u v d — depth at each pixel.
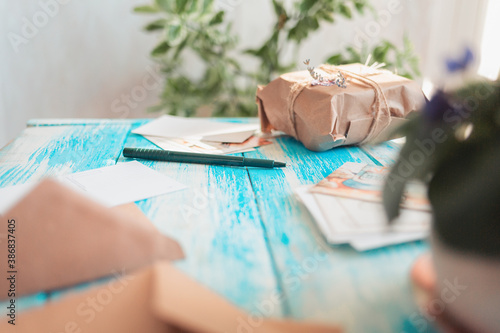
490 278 0.43
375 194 0.71
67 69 2.06
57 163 0.90
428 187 0.45
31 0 1.92
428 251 0.56
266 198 0.75
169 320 0.41
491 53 1.48
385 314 0.47
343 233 0.59
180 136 1.09
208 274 0.54
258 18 2.08
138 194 0.75
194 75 2.12
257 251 0.59
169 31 1.65
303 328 0.44
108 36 2.03
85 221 0.53
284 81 1.05
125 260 0.54
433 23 1.99
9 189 0.76
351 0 1.76
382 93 0.95
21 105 2.07
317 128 0.93
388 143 1.03
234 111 2.01
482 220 0.42
